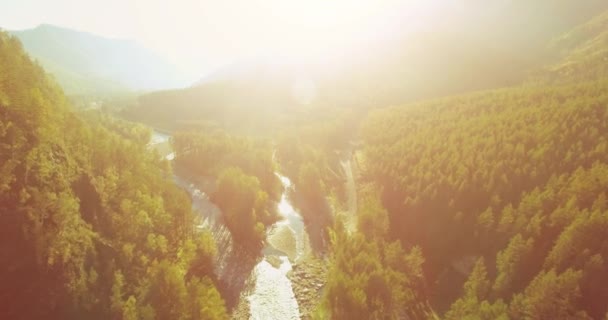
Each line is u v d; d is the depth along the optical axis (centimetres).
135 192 8531
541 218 7175
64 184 6569
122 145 10762
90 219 6894
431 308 7562
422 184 10494
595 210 6419
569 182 8062
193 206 12619
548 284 5556
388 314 6850
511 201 8806
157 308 6047
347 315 6444
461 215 8788
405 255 8144
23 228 5334
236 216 11288
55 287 5403
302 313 7662
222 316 6625
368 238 9106
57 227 5791
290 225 11688
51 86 10225
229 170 13150
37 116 6756
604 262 5862
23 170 5822
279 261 9594
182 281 6538
